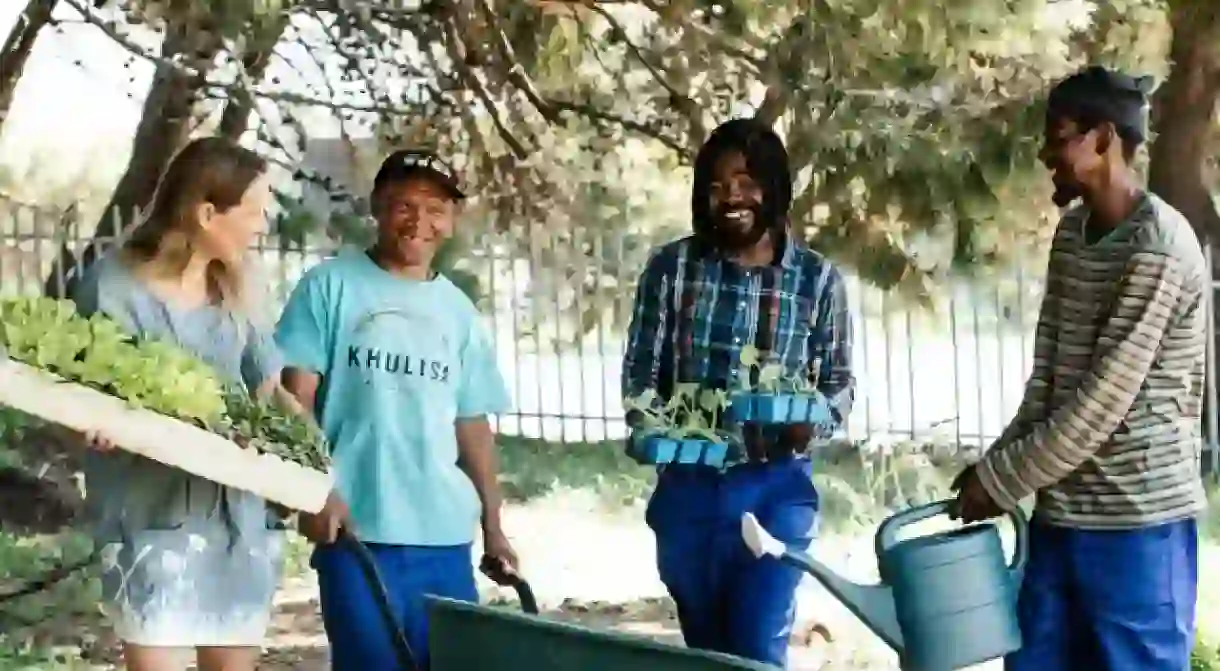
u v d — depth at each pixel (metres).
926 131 5.15
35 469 7.50
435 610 2.62
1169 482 3.07
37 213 10.05
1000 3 5.18
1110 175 3.06
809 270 3.54
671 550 3.54
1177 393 3.07
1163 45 6.05
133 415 2.79
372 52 6.99
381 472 3.47
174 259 3.25
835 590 2.91
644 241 10.71
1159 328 2.98
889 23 5.10
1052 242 3.24
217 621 3.26
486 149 7.57
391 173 3.56
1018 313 10.95
